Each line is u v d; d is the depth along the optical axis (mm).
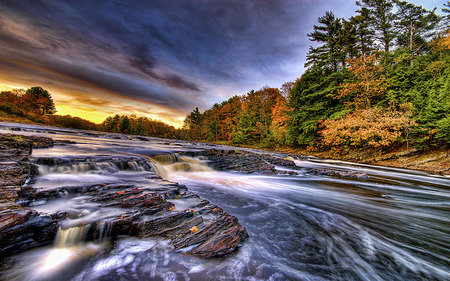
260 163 13125
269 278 2766
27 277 2438
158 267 2805
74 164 6480
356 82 21609
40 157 6281
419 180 11273
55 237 2980
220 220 4016
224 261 3064
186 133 79125
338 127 20672
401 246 3914
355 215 5555
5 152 6258
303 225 4742
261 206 6000
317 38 29203
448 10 28484
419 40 30719
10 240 2627
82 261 2820
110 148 12039
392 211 5988
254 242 3756
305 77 28594
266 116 43281
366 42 29797
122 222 3398
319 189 8516
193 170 11109
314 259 3344
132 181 5871
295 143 33688
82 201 4090
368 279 2906
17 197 3604
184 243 3281
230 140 54906
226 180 9305
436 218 5461
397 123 16922
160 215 3781
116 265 2789
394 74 20922
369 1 30141
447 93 15453
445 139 15289
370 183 9984
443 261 3430
